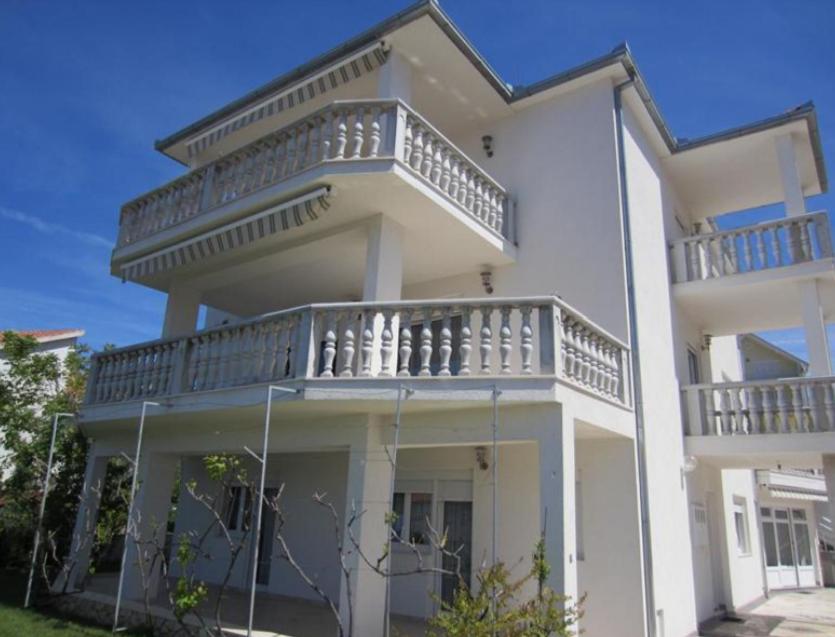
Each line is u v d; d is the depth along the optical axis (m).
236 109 14.49
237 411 10.27
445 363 8.71
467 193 11.67
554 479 8.12
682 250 14.62
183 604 8.11
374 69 12.15
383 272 10.48
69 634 10.24
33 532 15.71
